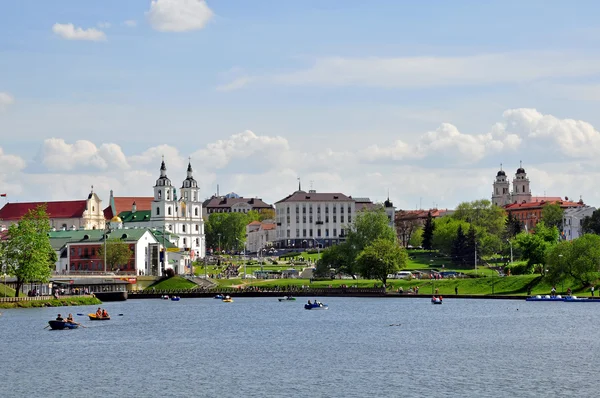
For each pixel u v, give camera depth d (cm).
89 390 11081
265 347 15088
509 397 10450
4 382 11669
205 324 19538
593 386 11069
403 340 15900
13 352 14538
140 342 15938
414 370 12362
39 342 15938
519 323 18525
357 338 16300
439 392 10744
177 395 10719
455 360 13275
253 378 11800
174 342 15938
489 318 19825
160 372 12375
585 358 13325
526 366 12625
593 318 19262
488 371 12225
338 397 10506
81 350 14800
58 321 18175
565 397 10444
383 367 12644
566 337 15938
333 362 13162
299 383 11406
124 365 13050
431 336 16475
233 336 16925
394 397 10469
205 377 11925
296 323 19525
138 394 10806
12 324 19138
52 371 12525
